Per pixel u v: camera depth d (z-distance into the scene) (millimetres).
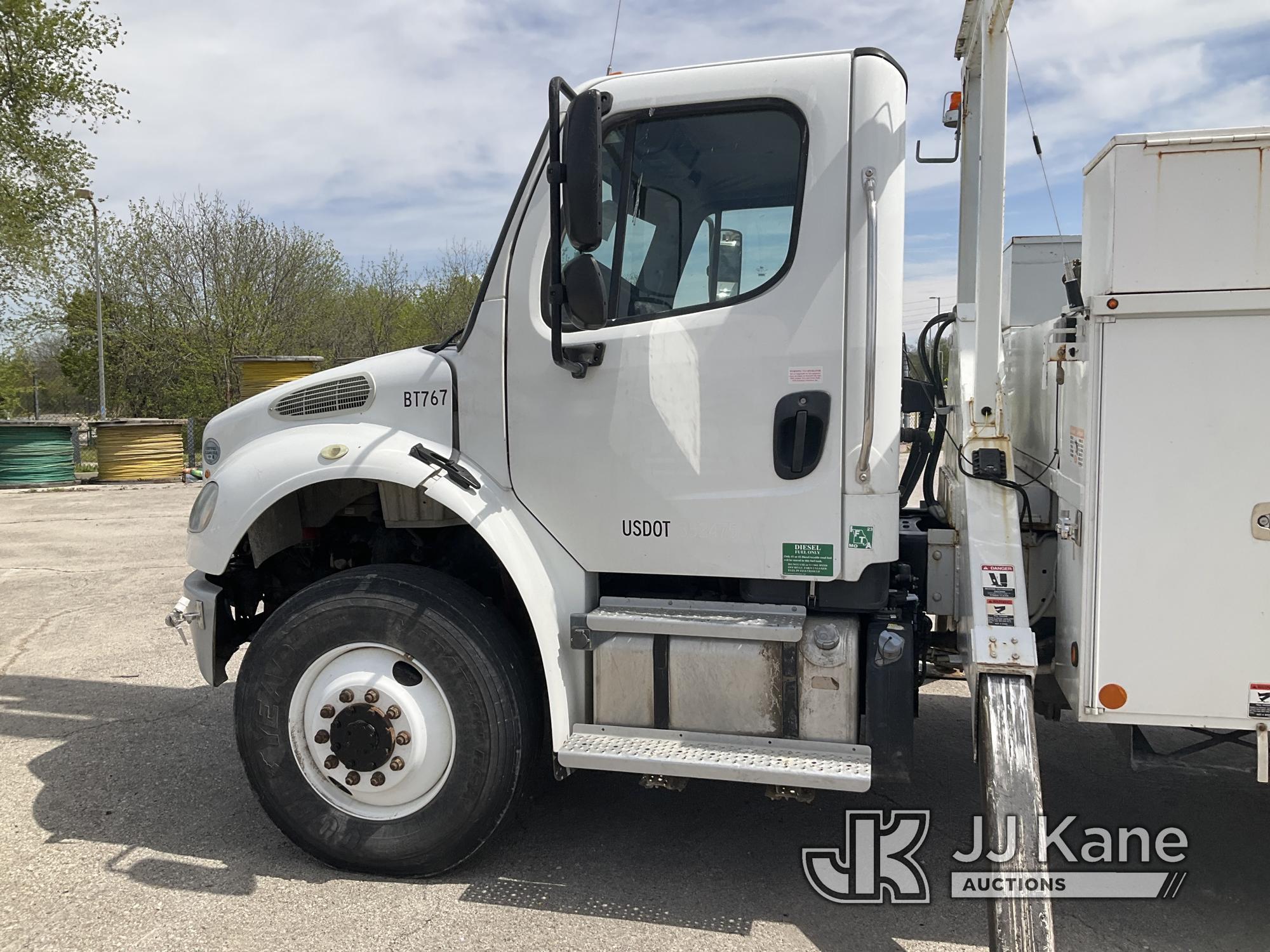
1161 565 2516
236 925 2904
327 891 3123
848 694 2893
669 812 3773
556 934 2869
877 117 2785
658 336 2982
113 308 28828
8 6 20359
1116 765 4277
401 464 3148
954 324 3602
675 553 3020
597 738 3020
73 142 22125
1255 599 2469
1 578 8727
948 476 3566
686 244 2984
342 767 3150
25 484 17219
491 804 3074
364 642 3127
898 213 2826
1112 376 2514
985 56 2898
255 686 3219
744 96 2896
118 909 3000
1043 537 3207
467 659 3043
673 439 2988
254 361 14727
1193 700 2523
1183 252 2438
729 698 2955
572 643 3064
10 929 2879
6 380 30312
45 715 4961
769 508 2912
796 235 2857
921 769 4227
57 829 3602
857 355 2818
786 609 2951
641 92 2988
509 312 3174
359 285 33188
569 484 3123
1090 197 2674
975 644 2736
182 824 3639
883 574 2914
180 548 10383
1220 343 2443
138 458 17953
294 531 3684
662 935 2869
